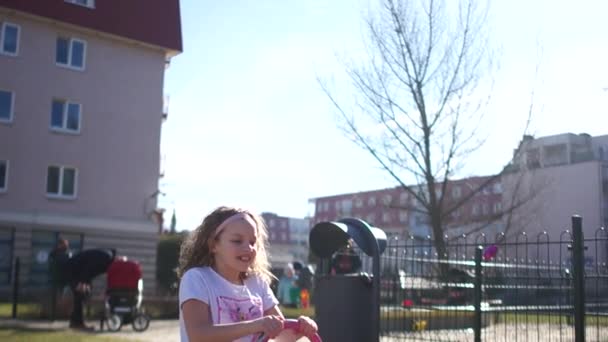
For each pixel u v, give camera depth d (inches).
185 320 117.8
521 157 748.6
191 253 126.4
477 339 341.7
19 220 1224.8
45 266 1254.9
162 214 1389.0
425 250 498.6
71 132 1301.7
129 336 506.6
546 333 409.1
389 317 390.3
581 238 295.1
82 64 1326.3
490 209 765.9
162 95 1411.2
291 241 3051.2
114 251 601.3
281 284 973.8
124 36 1353.3
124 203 1349.7
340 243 338.3
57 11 1283.2
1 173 1229.7
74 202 1295.5
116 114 1354.6
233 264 122.5
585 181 690.2
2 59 1239.5
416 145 776.3
